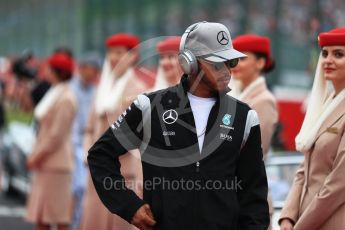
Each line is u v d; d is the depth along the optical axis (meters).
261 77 23.58
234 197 16.80
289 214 19.97
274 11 65.88
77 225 36.03
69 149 34.50
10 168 51.03
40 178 34.28
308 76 57.09
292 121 42.12
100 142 17.27
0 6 103.81
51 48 87.25
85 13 78.62
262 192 17.11
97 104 29.03
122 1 76.62
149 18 75.19
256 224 16.84
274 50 64.00
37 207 34.28
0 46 106.25
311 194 19.50
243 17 70.06
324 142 19.27
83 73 42.09
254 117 17.06
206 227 16.52
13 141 50.12
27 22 95.69
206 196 16.58
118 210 16.83
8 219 44.03
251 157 17.05
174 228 16.55
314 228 19.16
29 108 50.16
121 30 76.25
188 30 17.08
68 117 34.06
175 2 74.25
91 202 28.66
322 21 46.84
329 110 19.38
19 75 50.59
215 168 16.66
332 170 19.12
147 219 16.69
